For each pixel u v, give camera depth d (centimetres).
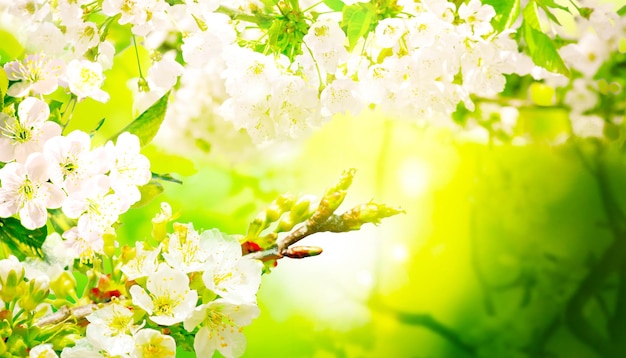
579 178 346
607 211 346
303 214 110
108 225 111
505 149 343
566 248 359
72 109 116
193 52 122
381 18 121
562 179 348
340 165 305
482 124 241
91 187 111
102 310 109
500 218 356
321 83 122
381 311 354
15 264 109
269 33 121
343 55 121
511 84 200
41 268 112
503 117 238
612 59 189
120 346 108
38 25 117
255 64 120
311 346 345
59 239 113
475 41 123
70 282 111
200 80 232
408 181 338
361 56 123
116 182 112
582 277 359
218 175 282
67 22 117
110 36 124
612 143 233
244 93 120
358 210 108
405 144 329
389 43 121
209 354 110
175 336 110
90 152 112
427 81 122
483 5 124
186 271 109
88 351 109
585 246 358
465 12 122
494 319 361
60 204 111
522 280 362
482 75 124
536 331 362
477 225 357
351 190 331
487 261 360
